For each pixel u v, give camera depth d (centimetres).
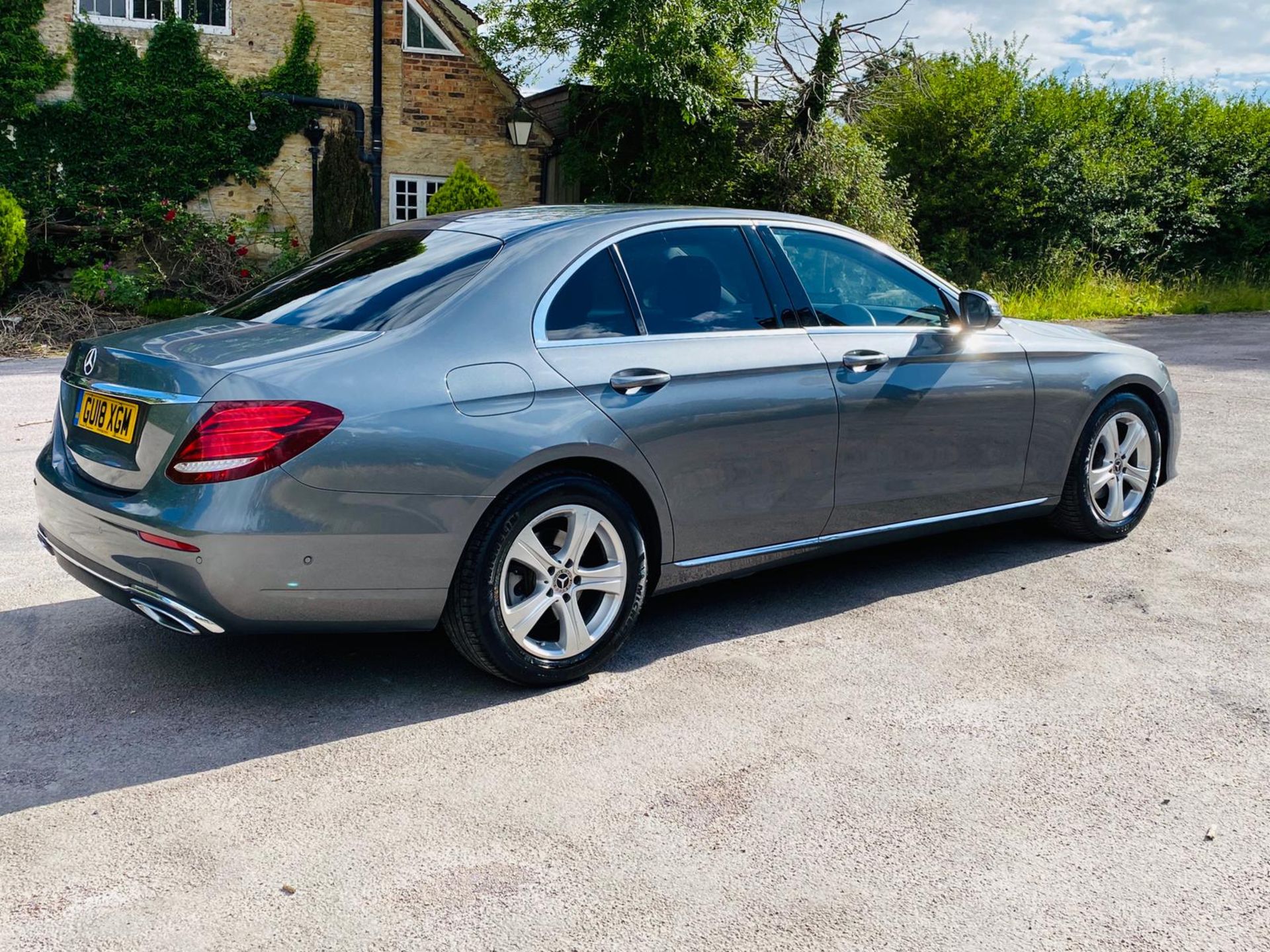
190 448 307
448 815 283
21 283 1617
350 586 323
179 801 288
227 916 238
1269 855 268
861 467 431
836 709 349
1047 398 490
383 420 320
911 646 403
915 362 445
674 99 1703
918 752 320
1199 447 759
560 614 362
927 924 239
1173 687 367
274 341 335
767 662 388
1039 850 269
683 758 316
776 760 314
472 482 333
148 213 1742
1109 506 534
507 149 2003
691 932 235
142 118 1752
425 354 336
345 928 235
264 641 407
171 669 378
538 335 357
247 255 1786
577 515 360
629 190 1897
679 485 382
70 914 238
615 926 237
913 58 1778
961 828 279
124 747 319
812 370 414
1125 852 269
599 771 307
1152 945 233
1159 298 2139
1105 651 398
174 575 311
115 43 1720
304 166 1877
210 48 1780
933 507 462
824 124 1811
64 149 1714
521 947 229
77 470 352
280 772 305
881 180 1919
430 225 418
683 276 398
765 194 1828
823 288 435
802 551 427
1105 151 2244
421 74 1927
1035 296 2047
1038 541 543
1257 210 2472
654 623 430
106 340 368
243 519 305
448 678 373
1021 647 403
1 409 886
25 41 1672
